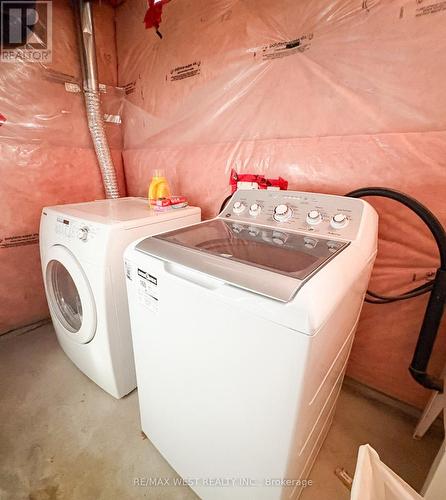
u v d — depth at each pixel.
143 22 1.80
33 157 1.72
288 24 1.24
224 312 0.63
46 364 1.60
